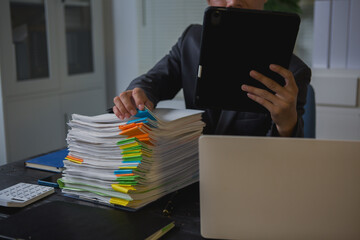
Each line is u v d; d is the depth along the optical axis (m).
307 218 0.73
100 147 0.94
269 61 0.98
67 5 2.89
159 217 0.84
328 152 0.70
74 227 0.79
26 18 2.57
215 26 0.97
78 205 0.91
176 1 3.22
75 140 0.98
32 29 2.63
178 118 0.99
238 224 0.77
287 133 1.03
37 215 0.85
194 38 1.49
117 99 1.04
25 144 2.64
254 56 0.98
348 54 2.39
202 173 0.77
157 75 1.46
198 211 0.91
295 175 0.72
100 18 3.18
